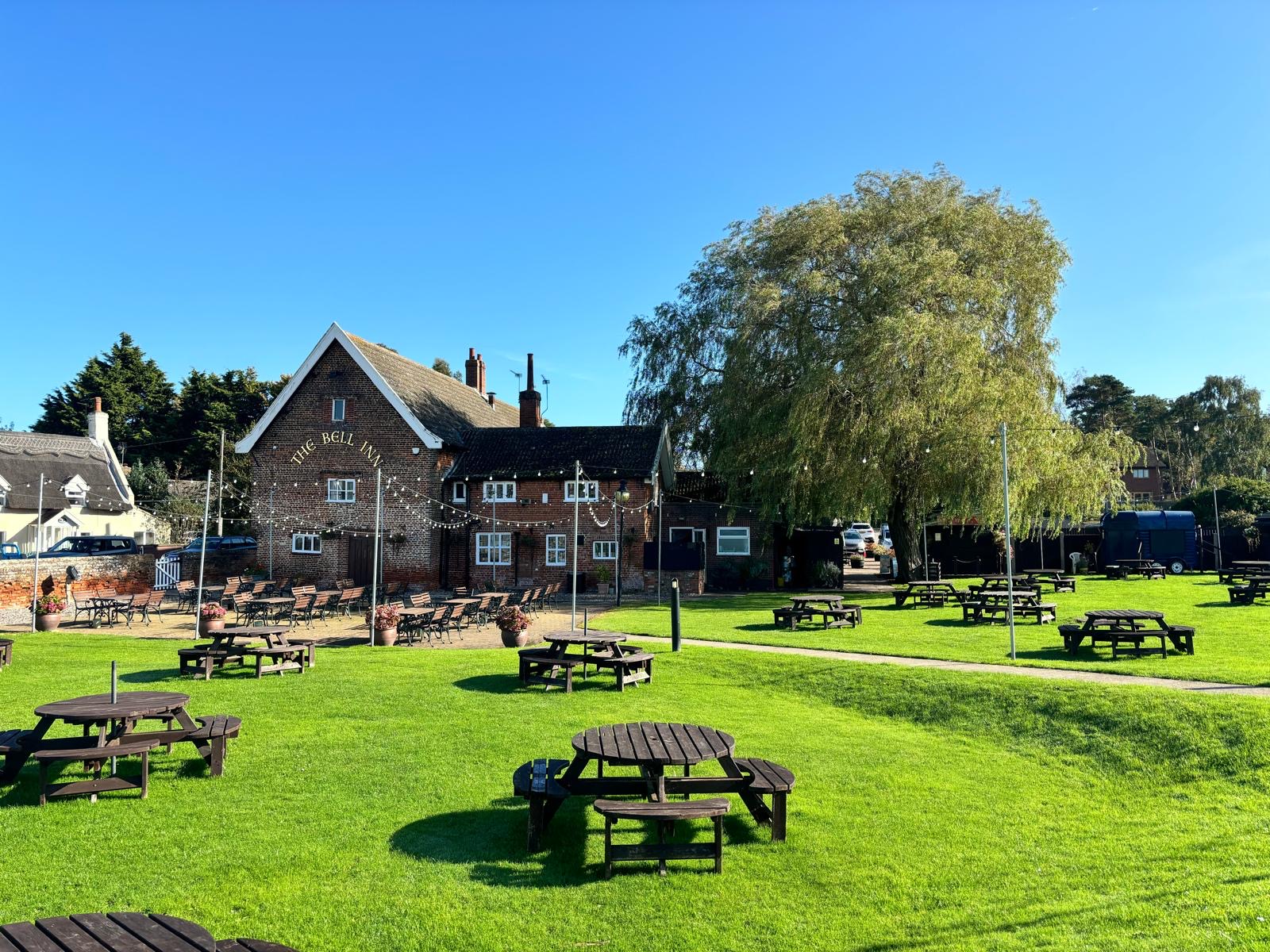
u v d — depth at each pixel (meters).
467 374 46.41
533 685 14.81
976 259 30.98
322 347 34.72
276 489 35.06
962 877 7.23
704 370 38.53
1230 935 5.96
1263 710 10.89
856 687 14.52
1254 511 46.38
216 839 7.83
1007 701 12.84
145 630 23.19
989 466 27.66
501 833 8.12
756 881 7.16
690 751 7.94
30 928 4.64
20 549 39.84
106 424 54.16
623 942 6.12
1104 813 8.90
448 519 34.25
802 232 32.53
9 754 8.91
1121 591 30.30
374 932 6.20
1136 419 85.19
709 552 35.84
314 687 14.47
